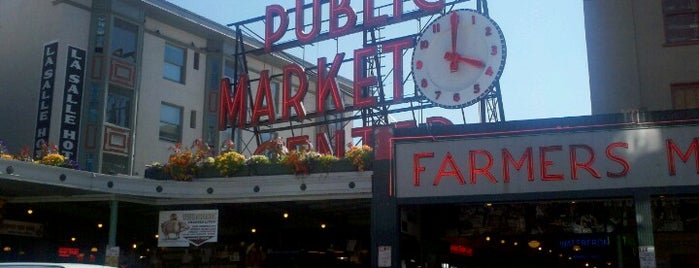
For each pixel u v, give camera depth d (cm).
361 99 2400
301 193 1612
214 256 2150
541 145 1428
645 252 1328
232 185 1672
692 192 1333
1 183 1531
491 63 2081
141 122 3011
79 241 2098
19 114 2806
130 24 2988
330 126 3753
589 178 1389
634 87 1783
